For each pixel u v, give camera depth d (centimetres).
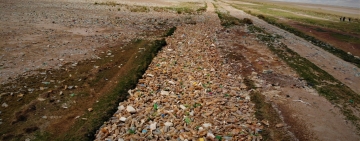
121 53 1794
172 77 1413
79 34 2214
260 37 2589
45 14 3005
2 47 1684
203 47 2075
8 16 2694
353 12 8300
